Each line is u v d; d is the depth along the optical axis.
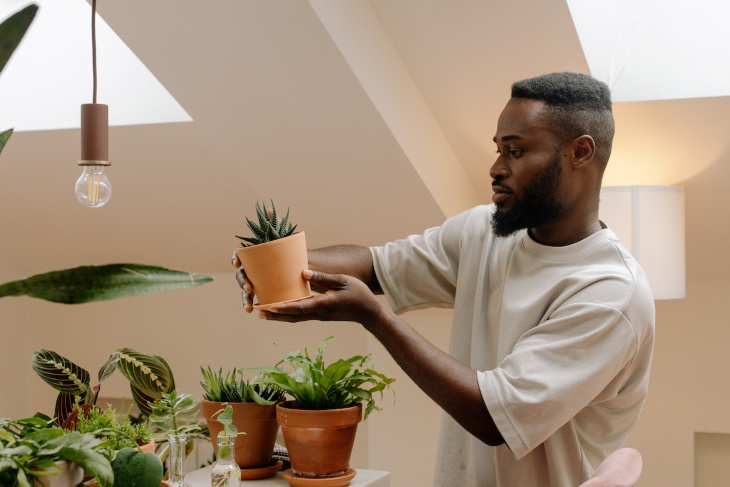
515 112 1.45
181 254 3.86
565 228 1.50
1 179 3.52
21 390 4.42
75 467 0.91
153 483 0.96
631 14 2.61
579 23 2.52
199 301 4.11
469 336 1.64
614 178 2.94
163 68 2.54
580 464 1.48
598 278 1.41
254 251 1.28
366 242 3.08
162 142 3.10
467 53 2.51
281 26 2.27
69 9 3.20
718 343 3.25
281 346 3.94
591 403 1.46
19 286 0.73
